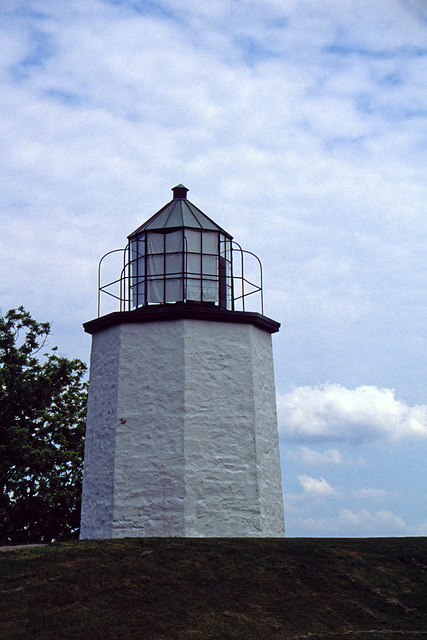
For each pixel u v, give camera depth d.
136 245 22.98
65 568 15.63
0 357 35.75
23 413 35.41
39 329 37.31
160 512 20.05
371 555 17.48
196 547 17.08
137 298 22.58
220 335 21.47
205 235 22.75
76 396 36.91
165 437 20.48
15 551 17.06
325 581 15.98
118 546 17.05
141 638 13.09
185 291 22.06
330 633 13.94
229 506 20.33
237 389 21.25
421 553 17.52
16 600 14.22
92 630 13.27
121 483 20.45
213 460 20.48
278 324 23.05
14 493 34.06
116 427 20.88
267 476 21.39
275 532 21.42
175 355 20.97
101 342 22.27
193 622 13.78
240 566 16.19
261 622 14.08
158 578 15.32
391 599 15.48
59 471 34.44
